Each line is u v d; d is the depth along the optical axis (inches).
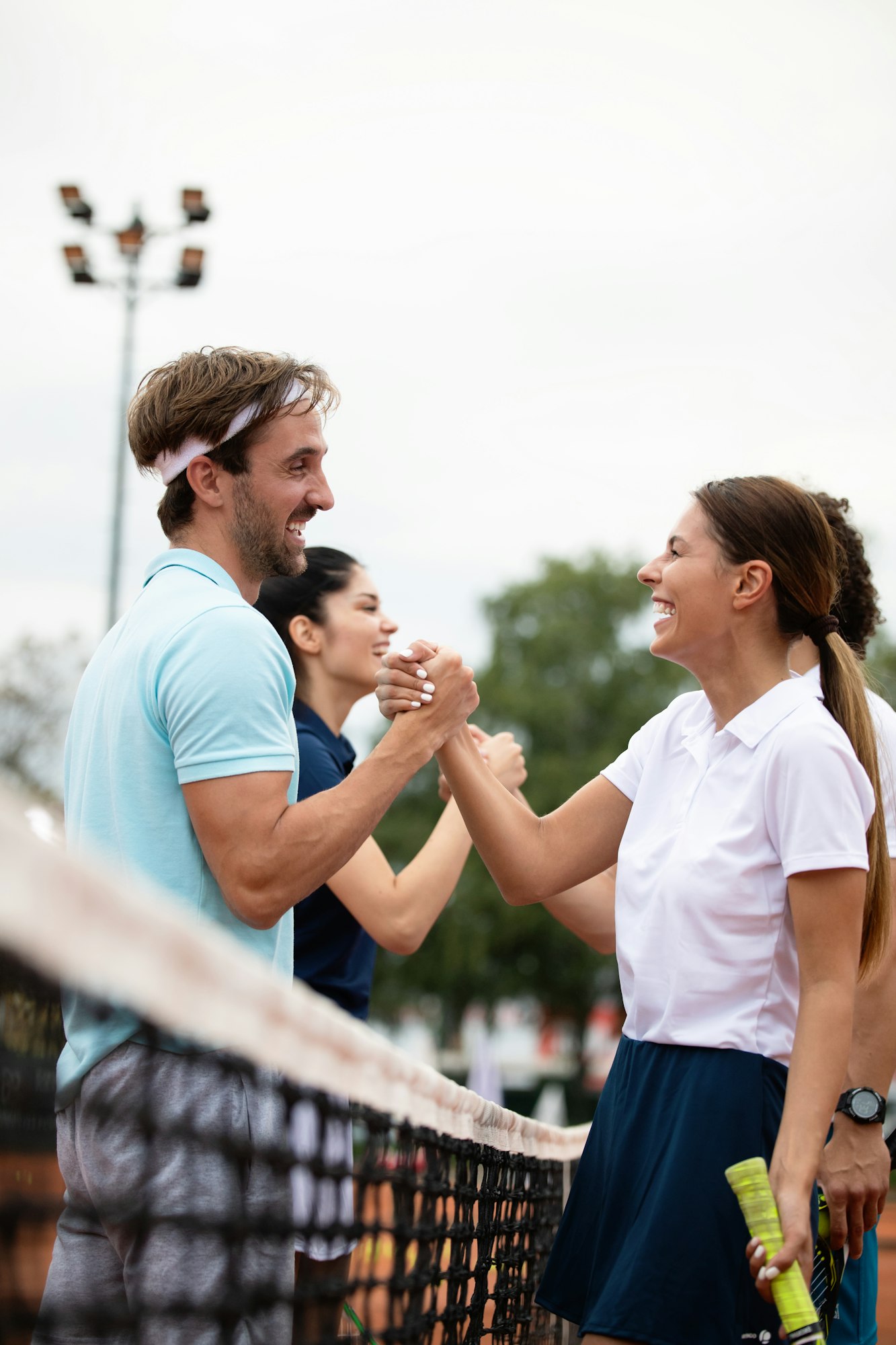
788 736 128.5
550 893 159.5
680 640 140.9
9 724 1168.2
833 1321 158.6
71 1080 119.0
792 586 139.2
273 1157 102.3
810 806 124.2
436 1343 138.8
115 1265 122.4
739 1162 122.6
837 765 125.3
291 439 150.8
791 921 128.3
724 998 127.9
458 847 204.5
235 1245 102.3
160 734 133.0
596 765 2245.3
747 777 131.9
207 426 148.0
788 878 124.6
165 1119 115.3
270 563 153.2
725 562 139.3
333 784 197.3
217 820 128.3
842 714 142.4
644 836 142.4
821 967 121.9
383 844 2128.4
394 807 2188.7
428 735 148.2
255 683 132.3
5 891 58.8
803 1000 122.3
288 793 138.3
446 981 2142.0
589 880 209.3
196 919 131.6
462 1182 139.4
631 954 135.6
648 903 136.3
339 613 210.7
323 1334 113.9
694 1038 128.0
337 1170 103.8
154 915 72.1
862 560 196.5
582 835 159.5
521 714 2284.7
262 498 149.9
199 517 151.3
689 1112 125.3
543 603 2422.5
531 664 2367.1
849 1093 146.7
